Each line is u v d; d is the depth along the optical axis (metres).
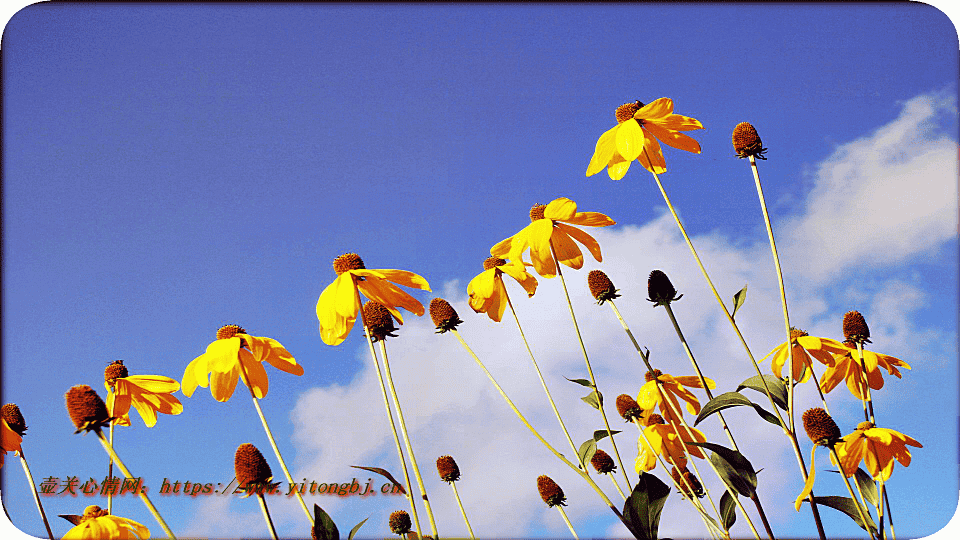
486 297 1.67
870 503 1.59
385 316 1.59
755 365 1.55
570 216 1.67
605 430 1.61
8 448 1.59
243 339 1.60
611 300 1.67
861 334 1.69
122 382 1.65
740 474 1.54
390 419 1.50
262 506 1.49
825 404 1.65
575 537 1.69
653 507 1.51
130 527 1.51
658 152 1.69
